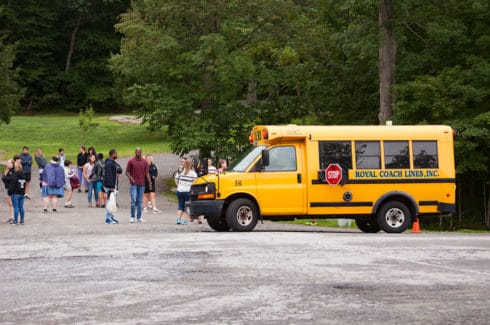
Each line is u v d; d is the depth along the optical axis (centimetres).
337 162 2139
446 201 2191
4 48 5062
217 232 2072
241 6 4044
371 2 3569
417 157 2183
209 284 1095
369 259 1375
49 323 842
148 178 2519
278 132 2122
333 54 4244
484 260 1368
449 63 3719
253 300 967
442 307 917
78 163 3947
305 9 4203
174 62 4047
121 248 1596
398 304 938
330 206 2128
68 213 2850
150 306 934
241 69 3825
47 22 9131
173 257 1419
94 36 9075
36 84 9150
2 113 4959
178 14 3975
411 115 3456
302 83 4300
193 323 836
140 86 4041
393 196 2180
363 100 4106
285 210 2112
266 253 1468
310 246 1602
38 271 1262
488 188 4200
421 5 3622
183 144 3950
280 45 4194
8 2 8844
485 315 871
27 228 2258
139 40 4109
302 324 826
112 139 6625
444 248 1570
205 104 4206
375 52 3516
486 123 3303
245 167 2112
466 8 3619
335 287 1062
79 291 1052
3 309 926
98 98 8950
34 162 5269
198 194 2103
